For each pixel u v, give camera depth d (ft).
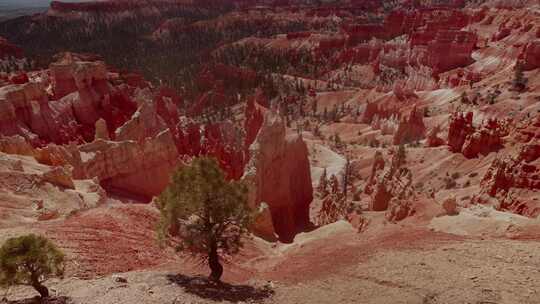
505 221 111.75
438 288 66.95
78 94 272.10
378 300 65.00
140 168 192.95
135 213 102.32
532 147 172.65
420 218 131.75
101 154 180.04
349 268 79.97
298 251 109.60
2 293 63.26
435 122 427.74
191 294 66.85
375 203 189.67
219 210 74.08
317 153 395.14
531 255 79.41
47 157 165.78
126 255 83.46
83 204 129.39
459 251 83.97
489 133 265.75
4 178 119.85
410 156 314.35
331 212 197.88
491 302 61.36
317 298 67.82
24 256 57.67
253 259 103.04
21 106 232.73
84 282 68.85
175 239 96.68
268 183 190.39
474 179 241.55
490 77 524.93
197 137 295.07
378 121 516.73
